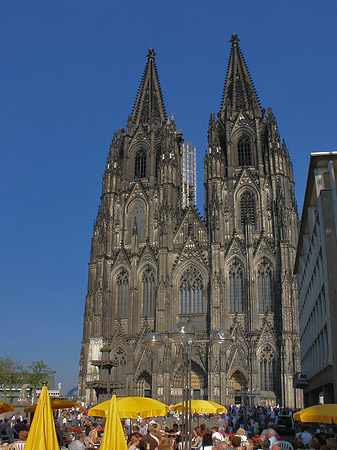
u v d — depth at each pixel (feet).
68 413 304.30
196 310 420.36
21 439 92.53
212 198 435.94
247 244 417.28
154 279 436.76
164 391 392.88
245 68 510.58
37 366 562.66
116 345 425.69
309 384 274.36
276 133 453.17
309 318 266.36
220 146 469.16
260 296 406.00
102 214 468.75
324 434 110.32
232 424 249.34
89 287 449.89
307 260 268.41
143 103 528.22
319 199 189.98
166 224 441.27
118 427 86.94
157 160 489.67
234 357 390.42
